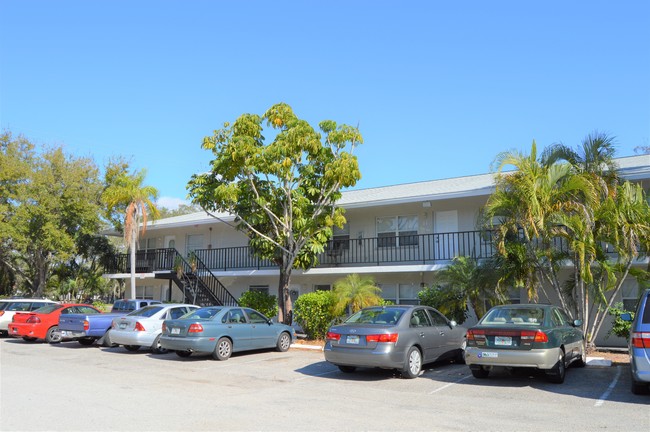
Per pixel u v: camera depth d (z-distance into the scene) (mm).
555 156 14094
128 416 7441
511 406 8289
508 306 11188
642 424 7152
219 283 23766
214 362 13547
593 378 10805
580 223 12742
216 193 16219
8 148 29062
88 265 33156
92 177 30359
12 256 30828
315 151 16672
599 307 14086
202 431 6688
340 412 7828
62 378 10781
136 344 15172
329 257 22297
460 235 19609
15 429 6703
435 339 11758
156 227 27266
